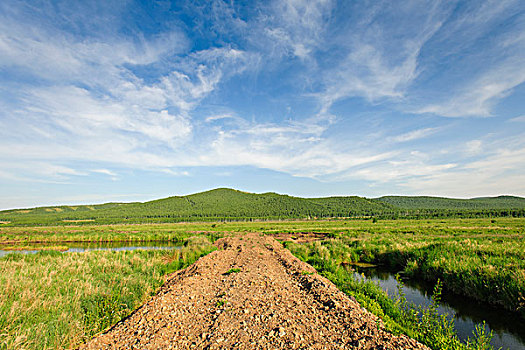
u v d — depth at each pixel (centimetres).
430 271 1440
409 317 833
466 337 784
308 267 1524
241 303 847
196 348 577
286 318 721
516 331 825
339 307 788
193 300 918
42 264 1423
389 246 2131
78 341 685
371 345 568
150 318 753
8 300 781
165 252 2302
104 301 905
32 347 600
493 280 1084
